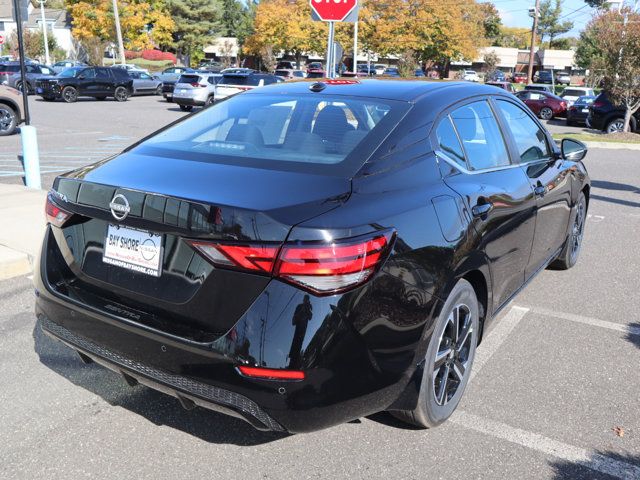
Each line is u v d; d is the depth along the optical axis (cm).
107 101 2873
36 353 375
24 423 302
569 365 377
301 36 4897
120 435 294
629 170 1237
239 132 310
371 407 250
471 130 345
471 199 305
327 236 224
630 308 476
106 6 4700
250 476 266
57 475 264
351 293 229
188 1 6050
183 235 236
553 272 560
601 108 2019
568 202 479
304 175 259
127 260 258
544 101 2652
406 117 302
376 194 257
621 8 1873
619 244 667
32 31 5844
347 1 935
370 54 5219
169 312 245
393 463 277
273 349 223
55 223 284
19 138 1406
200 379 235
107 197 257
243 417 234
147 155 297
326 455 281
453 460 280
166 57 6128
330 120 304
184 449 284
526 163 404
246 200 235
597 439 300
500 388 346
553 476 271
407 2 4628
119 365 261
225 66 6009
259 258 222
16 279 491
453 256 278
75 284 278
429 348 270
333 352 227
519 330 429
